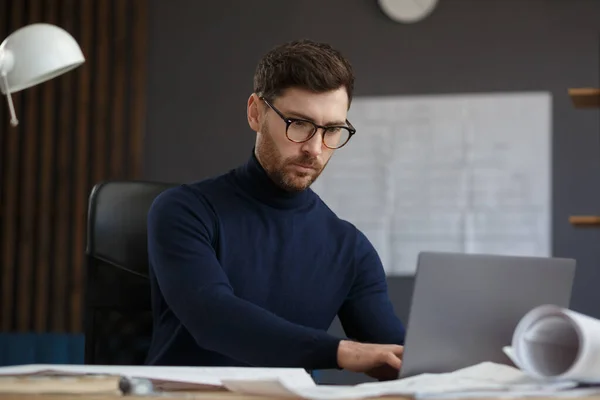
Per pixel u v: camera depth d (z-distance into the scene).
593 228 4.88
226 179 2.21
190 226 2.05
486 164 4.99
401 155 5.06
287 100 1.98
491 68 5.02
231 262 2.13
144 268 2.34
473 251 4.98
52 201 5.33
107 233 2.35
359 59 5.14
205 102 5.26
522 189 4.95
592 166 4.91
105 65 5.28
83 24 5.29
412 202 5.04
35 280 5.33
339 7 5.17
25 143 5.34
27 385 1.13
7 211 5.31
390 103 5.09
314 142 1.99
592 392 1.14
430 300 1.42
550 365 1.19
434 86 5.06
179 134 5.26
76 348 4.32
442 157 5.03
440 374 1.34
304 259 2.20
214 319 1.78
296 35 5.20
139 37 5.26
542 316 1.21
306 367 1.62
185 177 5.24
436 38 5.07
